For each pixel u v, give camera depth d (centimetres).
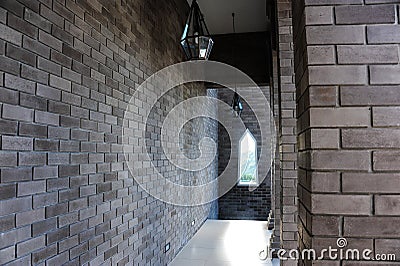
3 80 151
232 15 530
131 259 296
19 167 160
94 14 237
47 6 183
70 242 201
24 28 165
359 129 97
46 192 180
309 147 100
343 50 100
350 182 96
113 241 261
